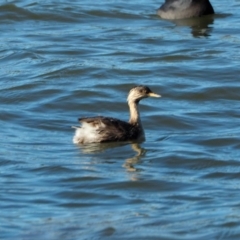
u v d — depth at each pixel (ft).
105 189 54.13
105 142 62.39
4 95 74.69
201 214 49.98
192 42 89.97
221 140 63.52
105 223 48.91
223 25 96.27
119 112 72.18
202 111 70.90
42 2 103.50
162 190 54.13
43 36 93.25
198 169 57.93
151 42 90.17
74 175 56.29
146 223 48.73
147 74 79.92
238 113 70.69
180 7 98.78
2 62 84.84
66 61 83.82
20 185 54.85
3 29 96.53
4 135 65.26
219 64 82.12
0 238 47.11
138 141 63.21
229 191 53.72
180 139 64.18
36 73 80.53
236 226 48.37
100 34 93.71
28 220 49.37
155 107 71.72
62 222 49.08
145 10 102.73
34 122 68.64
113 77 79.41
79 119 62.80
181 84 77.20
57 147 62.18
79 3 104.17
